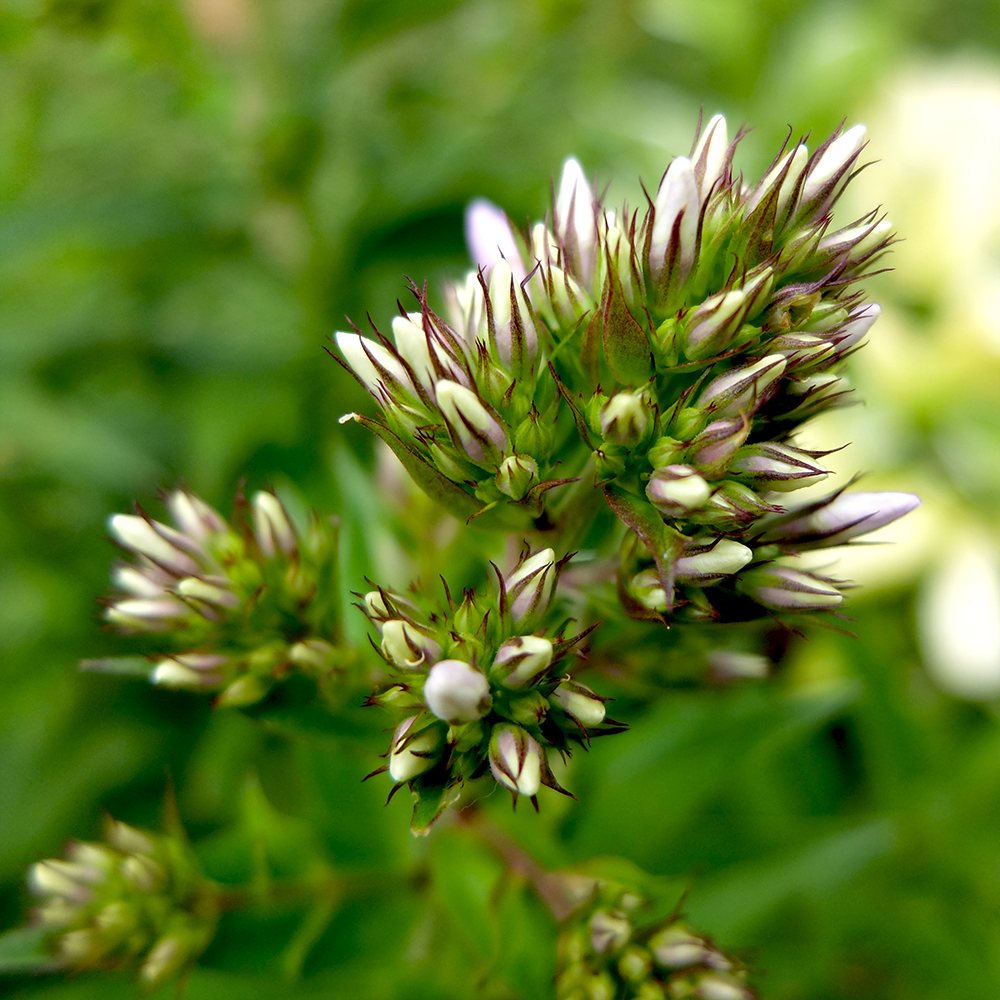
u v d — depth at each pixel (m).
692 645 0.28
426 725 0.26
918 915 0.36
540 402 0.27
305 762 0.31
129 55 0.36
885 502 0.27
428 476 0.26
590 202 0.27
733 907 0.32
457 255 0.41
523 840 0.30
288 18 0.40
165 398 0.41
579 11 0.49
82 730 0.38
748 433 0.26
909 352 0.44
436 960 0.30
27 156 0.39
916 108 0.46
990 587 0.41
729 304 0.26
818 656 0.40
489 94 0.49
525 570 0.26
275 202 0.41
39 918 0.29
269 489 0.29
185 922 0.29
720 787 0.35
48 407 0.38
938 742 0.38
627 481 0.26
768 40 0.53
